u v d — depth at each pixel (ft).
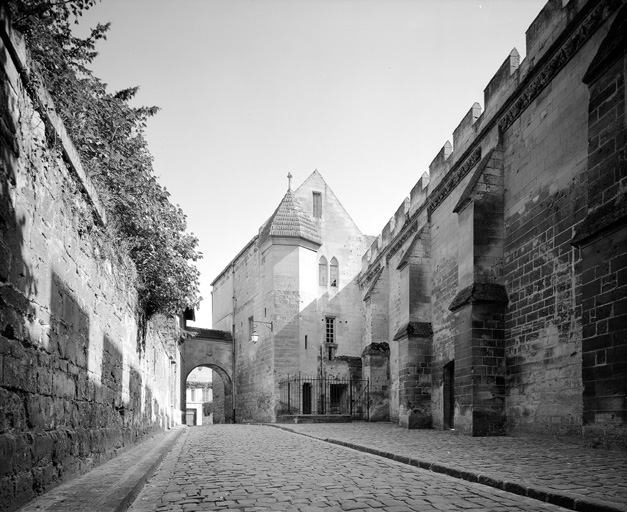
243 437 56.49
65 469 20.80
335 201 131.64
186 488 22.27
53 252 19.84
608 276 32.37
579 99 42.09
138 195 37.35
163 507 18.37
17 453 15.67
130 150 36.68
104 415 29.25
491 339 51.26
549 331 44.42
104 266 29.81
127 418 37.50
